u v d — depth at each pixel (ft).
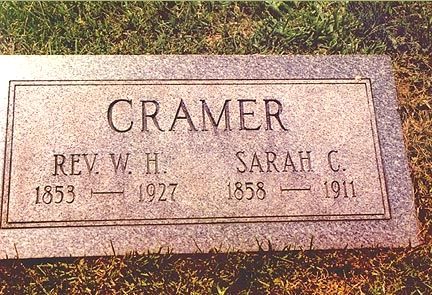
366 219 4.22
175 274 4.09
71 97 4.34
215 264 4.11
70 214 4.09
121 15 4.87
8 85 4.34
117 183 4.16
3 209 4.07
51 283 4.04
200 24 4.89
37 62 4.42
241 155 4.27
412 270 4.17
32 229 4.06
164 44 4.76
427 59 4.86
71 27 4.78
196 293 4.06
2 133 4.22
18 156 4.17
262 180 4.23
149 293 4.06
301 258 4.15
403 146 4.41
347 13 4.95
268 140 4.32
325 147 4.34
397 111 4.50
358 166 4.32
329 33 4.88
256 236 4.14
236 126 4.34
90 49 4.70
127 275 4.07
